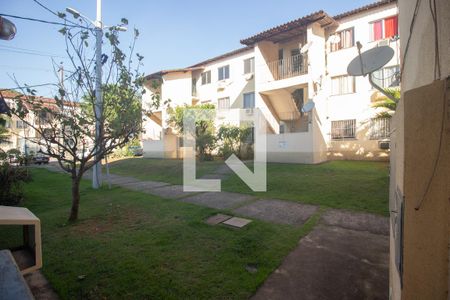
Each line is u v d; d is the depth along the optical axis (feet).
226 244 13.09
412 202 4.70
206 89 68.18
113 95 19.07
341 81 47.21
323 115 45.73
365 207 18.80
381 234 14.07
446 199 4.25
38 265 9.18
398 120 7.41
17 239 14.17
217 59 65.10
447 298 4.22
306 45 42.45
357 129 45.50
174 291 9.24
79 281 10.02
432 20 4.71
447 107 4.15
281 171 36.01
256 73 49.80
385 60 13.53
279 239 13.58
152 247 12.92
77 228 16.17
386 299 8.62
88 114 19.16
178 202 22.41
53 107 17.52
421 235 4.56
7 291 4.29
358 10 44.14
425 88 4.48
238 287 9.39
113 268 10.91
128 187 31.24
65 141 17.84
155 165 51.16
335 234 14.20
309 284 9.57
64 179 40.34
